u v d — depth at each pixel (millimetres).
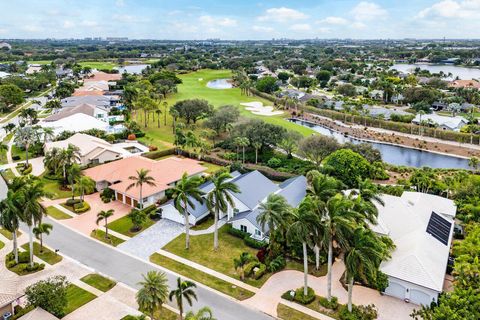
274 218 49781
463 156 113750
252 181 71625
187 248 58188
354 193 57156
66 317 43344
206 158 100812
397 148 124625
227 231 63875
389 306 45062
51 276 51125
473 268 40938
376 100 189375
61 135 111625
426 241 50531
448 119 137625
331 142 92562
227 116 122500
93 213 71125
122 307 45281
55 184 84062
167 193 76250
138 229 64875
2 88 160375
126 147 109250
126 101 145500
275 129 100938
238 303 45906
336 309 44406
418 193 68125
